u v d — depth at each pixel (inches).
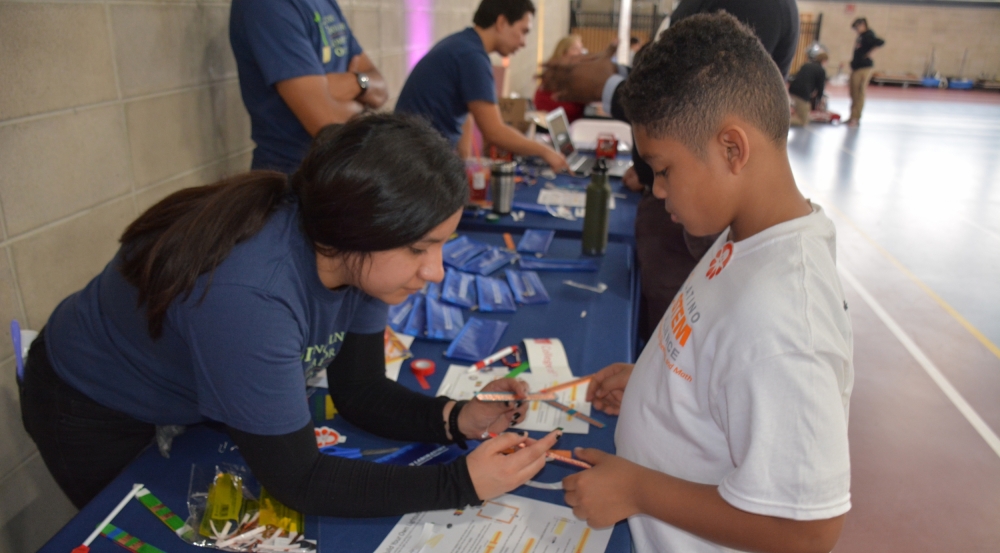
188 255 28.6
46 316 55.1
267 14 67.2
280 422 29.7
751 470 24.0
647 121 29.6
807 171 249.8
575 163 113.6
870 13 566.3
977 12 552.4
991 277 151.9
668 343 32.0
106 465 39.3
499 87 183.2
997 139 329.1
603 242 70.5
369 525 32.9
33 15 50.9
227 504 33.3
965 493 81.3
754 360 24.3
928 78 570.6
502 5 93.3
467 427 38.5
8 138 49.9
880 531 74.9
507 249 72.2
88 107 57.4
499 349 50.7
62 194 55.5
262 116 73.3
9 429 52.9
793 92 355.3
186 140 72.1
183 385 35.7
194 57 72.4
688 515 27.6
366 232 27.2
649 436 32.4
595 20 445.7
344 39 79.9
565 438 39.9
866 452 88.6
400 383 45.1
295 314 30.1
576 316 56.6
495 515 33.6
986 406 100.3
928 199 215.6
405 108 96.5
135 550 30.7
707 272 31.3
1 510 53.2
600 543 31.8
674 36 29.4
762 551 25.8
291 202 31.3
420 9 148.3
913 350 117.1
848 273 152.3
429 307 55.4
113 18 59.5
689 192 29.6
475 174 86.7
